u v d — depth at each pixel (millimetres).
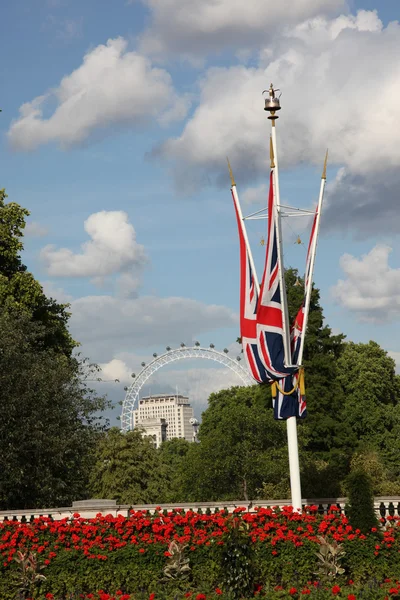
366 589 16406
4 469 31297
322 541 18859
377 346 80812
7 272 48188
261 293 23797
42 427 32312
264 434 47188
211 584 18594
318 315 51625
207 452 46906
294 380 23906
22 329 34906
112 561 18984
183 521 20016
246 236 25047
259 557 18812
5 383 32094
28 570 18547
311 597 16062
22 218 48562
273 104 24188
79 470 34906
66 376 35094
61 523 20375
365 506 19594
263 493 45562
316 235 25062
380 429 74375
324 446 50031
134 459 58500
